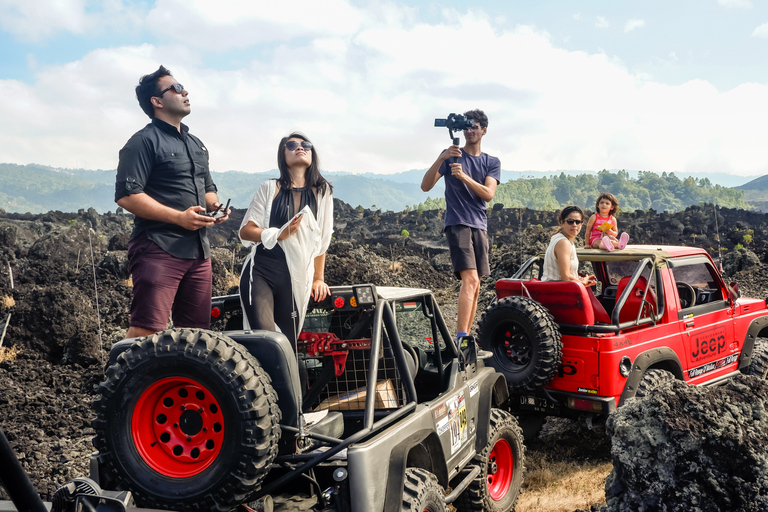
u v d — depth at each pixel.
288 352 3.23
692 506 3.89
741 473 3.86
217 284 17.50
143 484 2.98
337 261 19.64
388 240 39.44
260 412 2.90
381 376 4.10
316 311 4.23
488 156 6.77
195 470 3.00
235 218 56.56
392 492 3.39
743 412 4.14
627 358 6.27
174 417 3.07
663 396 4.21
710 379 7.51
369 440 3.44
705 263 7.74
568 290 6.38
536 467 6.56
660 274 6.91
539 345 6.28
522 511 5.54
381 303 3.88
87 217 42.38
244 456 2.89
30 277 17.12
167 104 4.27
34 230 34.22
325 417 3.74
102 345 10.77
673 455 4.02
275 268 3.82
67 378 9.52
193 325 4.52
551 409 6.68
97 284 16.19
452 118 6.19
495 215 53.06
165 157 4.25
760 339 8.62
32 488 1.32
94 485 2.18
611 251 7.35
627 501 4.14
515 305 6.48
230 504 2.94
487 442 5.05
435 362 4.81
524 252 16.53
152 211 4.08
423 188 6.80
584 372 6.27
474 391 5.05
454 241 6.56
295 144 3.91
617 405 6.23
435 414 4.22
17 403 8.30
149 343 2.99
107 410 3.03
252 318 3.77
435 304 4.77
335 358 3.84
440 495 3.87
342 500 3.27
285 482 3.27
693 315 7.25
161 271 4.18
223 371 2.89
